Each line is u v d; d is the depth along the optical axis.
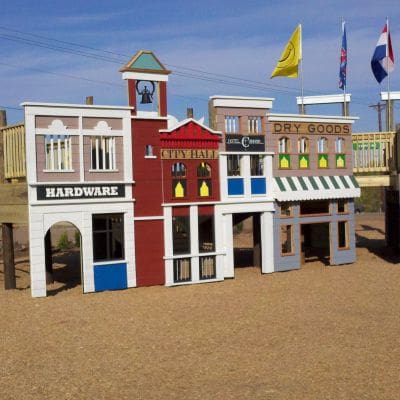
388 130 27.23
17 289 19.88
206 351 12.09
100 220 20.30
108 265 19.28
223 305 16.64
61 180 18.52
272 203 22.31
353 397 9.30
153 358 11.70
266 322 14.46
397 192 26.34
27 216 18.34
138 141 19.89
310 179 23.23
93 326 14.46
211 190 21.12
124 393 9.78
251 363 11.19
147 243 20.00
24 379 10.66
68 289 19.67
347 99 26.66
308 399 9.26
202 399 9.41
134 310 16.19
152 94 20.36
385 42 27.19
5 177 19.98
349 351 11.80
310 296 17.62
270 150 22.42
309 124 23.38
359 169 25.72
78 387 10.13
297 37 25.86
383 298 17.11
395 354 11.52
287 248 24.88
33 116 18.02
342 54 26.81
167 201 20.30
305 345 12.31
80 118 18.77
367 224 43.78
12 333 14.01
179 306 16.64
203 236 22.50
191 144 20.78
